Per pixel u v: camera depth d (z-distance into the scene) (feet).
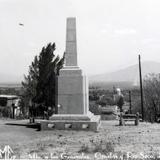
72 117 59.62
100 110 110.42
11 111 115.03
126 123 71.51
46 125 59.11
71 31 64.59
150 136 49.11
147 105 138.00
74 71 62.59
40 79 87.97
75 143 43.37
